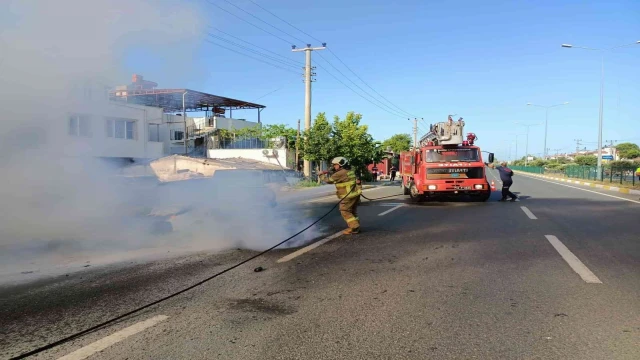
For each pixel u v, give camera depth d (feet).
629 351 9.95
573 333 10.96
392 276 16.42
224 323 11.77
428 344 10.40
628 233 25.66
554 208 40.57
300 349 10.17
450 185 47.44
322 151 78.95
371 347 10.26
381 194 63.82
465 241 23.58
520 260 18.86
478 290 14.57
